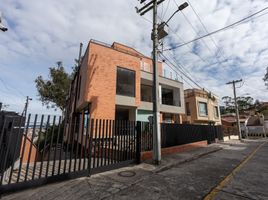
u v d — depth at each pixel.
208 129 16.84
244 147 15.56
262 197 3.86
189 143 12.29
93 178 5.07
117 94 11.92
